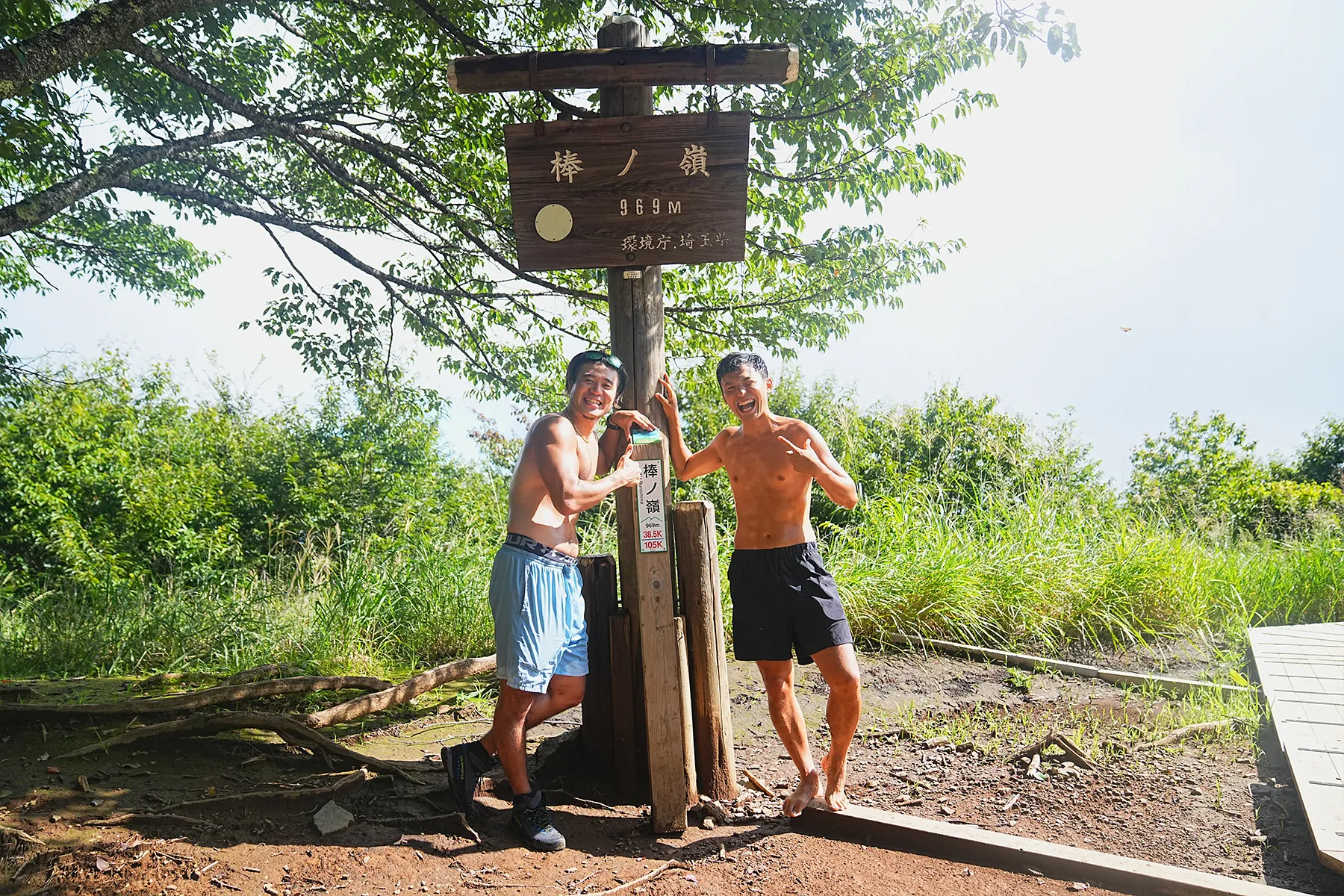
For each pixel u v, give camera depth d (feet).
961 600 21.63
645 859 10.64
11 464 39.86
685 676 11.71
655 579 11.37
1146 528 25.79
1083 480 36.14
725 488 34.42
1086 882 10.01
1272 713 14.88
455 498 45.09
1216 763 13.80
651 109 12.81
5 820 10.14
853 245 23.31
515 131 11.95
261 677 17.22
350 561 23.48
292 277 26.94
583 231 12.32
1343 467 58.39
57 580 35.78
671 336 25.59
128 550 40.16
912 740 15.16
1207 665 19.95
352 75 24.52
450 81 12.17
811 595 11.40
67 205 20.44
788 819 11.82
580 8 21.98
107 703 13.58
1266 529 40.91
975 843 10.56
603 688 13.21
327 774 12.60
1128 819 11.85
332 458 45.21
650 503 11.44
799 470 11.08
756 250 23.53
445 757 11.48
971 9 20.49
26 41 15.76
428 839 10.80
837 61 20.08
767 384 11.85
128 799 11.01
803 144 21.12
